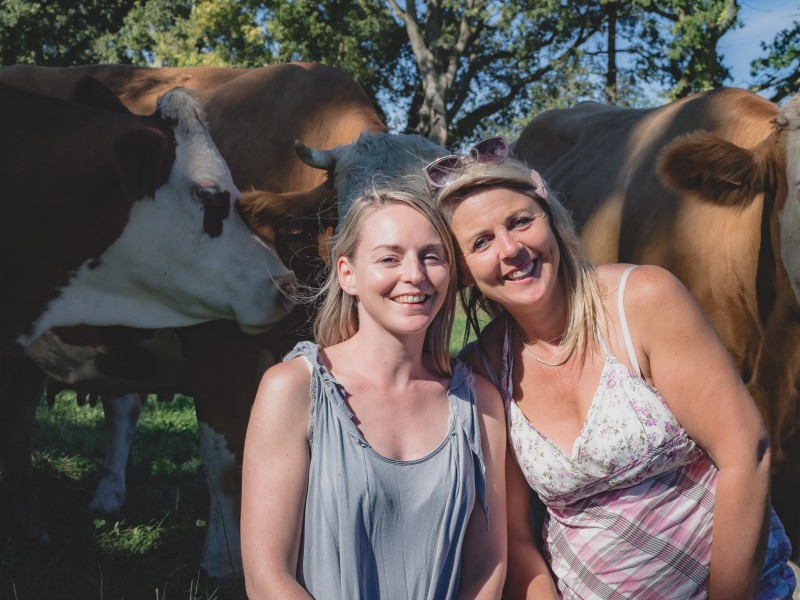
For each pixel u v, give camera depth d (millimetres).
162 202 4090
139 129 3926
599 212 5758
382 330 2266
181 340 4719
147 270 4184
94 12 26672
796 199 3879
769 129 4691
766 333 4277
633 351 2359
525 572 2529
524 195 2371
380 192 2289
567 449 2414
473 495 2248
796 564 4352
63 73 5848
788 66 23156
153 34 26328
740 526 2309
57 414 8109
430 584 2170
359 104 5090
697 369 2316
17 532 4930
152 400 8906
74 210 4027
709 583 2420
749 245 4309
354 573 2117
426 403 2293
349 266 2314
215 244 4227
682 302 2348
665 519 2389
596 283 2426
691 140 4113
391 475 2168
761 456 2318
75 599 4137
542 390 2479
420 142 4535
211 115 5250
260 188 5012
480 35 30125
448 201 2383
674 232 4844
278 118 5086
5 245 4004
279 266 4422
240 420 4656
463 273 2467
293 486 2160
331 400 2189
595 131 6691
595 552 2439
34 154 4012
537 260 2361
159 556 4758
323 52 28734
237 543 4566
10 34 25828
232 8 26234
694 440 2379
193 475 6473
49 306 4160
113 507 5551
